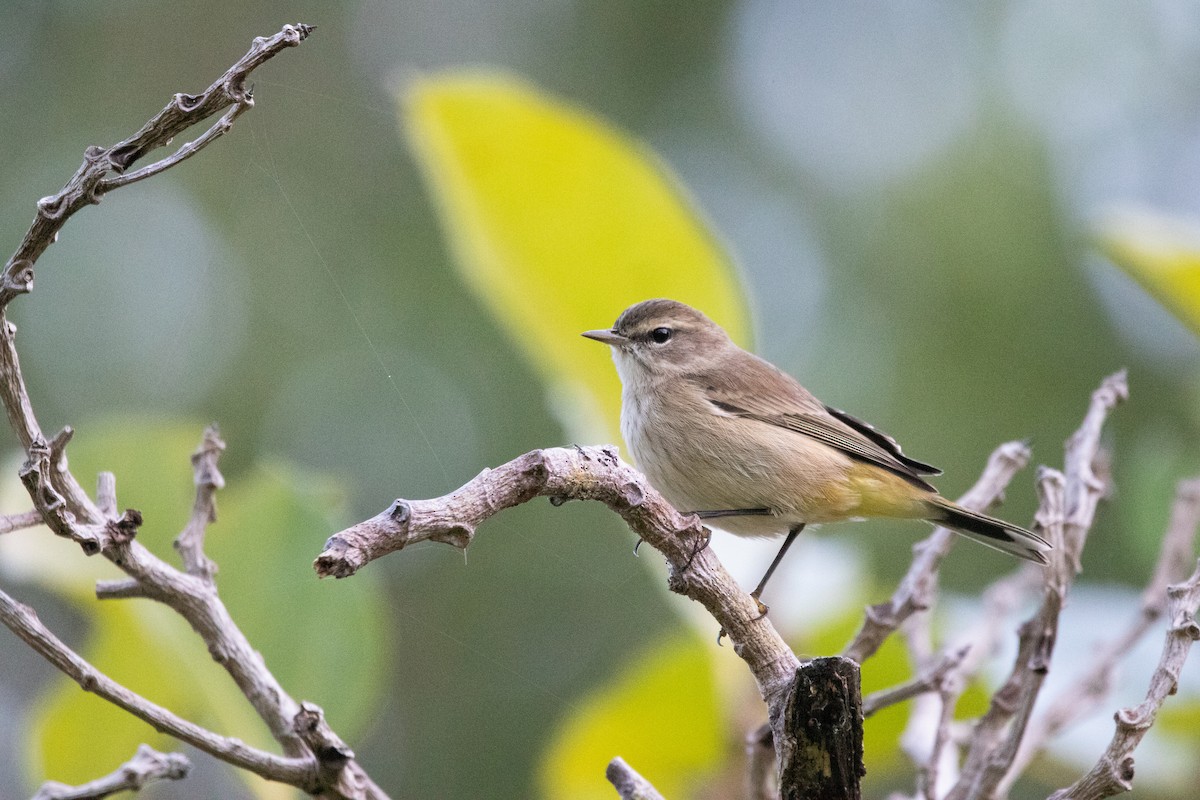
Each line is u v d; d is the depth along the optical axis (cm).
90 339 1368
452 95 706
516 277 748
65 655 435
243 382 1331
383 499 1282
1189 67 1224
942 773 595
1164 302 723
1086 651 738
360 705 632
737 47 1377
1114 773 445
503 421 1288
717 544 839
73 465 657
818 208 1275
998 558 1184
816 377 1198
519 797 1178
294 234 1366
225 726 608
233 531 645
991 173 1200
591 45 1389
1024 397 1163
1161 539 789
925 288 1198
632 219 735
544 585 1224
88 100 1385
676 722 747
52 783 468
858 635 582
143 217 1388
